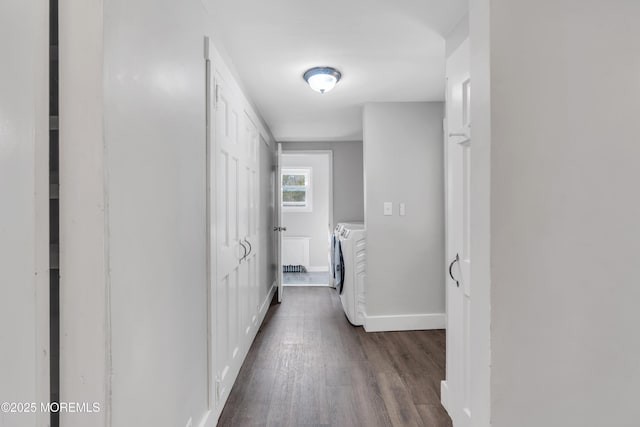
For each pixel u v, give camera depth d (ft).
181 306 4.33
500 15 3.20
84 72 2.53
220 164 6.11
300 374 7.54
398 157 10.48
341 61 7.43
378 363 8.12
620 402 3.33
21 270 2.30
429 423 5.82
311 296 14.61
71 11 2.52
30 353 2.32
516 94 3.23
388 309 10.44
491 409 3.26
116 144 2.77
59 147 2.53
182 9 4.38
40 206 2.37
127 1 2.96
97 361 2.57
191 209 4.73
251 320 9.21
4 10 2.27
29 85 2.32
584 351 3.31
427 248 10.55
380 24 5.92
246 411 6.13
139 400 3.19
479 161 3.44
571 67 3.26
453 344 5.90
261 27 5.99
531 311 3.27
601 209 3.31
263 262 11.76
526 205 3.26
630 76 3.30
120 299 2.84
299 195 21.27
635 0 3.31
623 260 3.33
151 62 3.46
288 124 13.07
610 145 3.30
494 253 3.25
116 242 2.77
